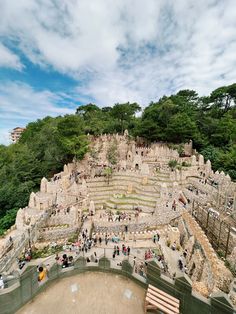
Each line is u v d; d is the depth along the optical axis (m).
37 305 10.84
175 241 31.06
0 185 47.22
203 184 45.28
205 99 93.56
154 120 76.25
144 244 30.95
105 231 34.12
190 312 10.52
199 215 36.06
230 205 37.22
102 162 62.19
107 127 85.94
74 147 59.62
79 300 11.28
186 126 68.06
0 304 9.92
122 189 47.00
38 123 91.69
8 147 68.69
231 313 9.34
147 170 49.69
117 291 11.96
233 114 79.69
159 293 10.91
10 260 22.98
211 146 65.94
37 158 61.22
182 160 59.91
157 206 37.59
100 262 13.57
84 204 40.38
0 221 39.03
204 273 22.41
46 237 31.23
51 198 38.50
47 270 12.65
